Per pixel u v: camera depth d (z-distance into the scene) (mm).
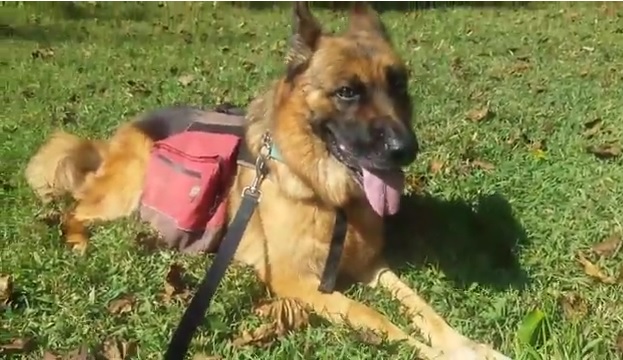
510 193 2393
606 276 1977
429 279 2016
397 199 1871
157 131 2273
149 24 5547
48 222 2211
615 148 2648
